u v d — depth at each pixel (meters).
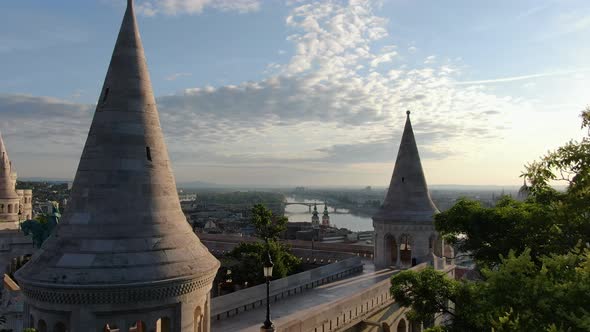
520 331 11.66
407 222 39.41
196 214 194.38
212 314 25.03
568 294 12.21
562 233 18.70
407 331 33.66
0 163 71.25
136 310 12.88
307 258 43.88
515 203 24.47
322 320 23.30
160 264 13.22
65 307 12.63
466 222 22.70
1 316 35.53
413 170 41.00
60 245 13.31
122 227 13.36
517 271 13.73
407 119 42.12
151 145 14.45
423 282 20.53
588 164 16.92
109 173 13.69
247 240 50.00
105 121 14.12
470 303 18.17
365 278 36.56
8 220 70.50
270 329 18.16
